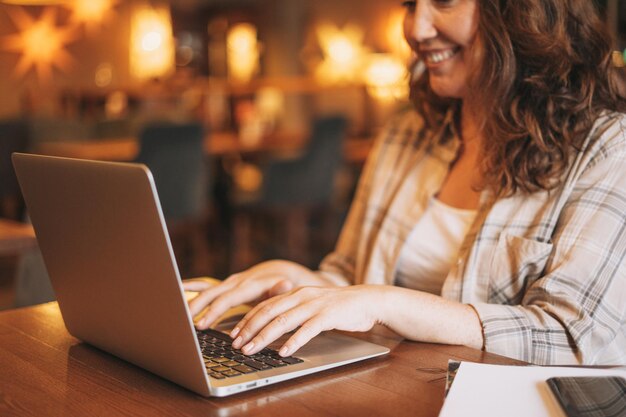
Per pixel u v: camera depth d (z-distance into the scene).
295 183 5.28
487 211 1.47
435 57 1.55
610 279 1.28
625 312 1.29
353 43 9.36
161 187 4.59
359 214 1.81
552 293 1.28
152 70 9.28
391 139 1.81
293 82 6.14
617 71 1.48
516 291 1.40
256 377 0.97
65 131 5.63
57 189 1.05
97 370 1.06
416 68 1.74
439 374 1.03
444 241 1.60
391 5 8.88
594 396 0.85
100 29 8.94
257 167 6.11
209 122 5.98
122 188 0.91
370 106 6.50
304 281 1.52
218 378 0.97
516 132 1.41
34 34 8.53
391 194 1.74
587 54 1.45
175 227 5.18
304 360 1.05
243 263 5.55
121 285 0.99
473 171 1.60
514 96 1.44
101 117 6.12
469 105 1.60
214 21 9.66
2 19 8.34
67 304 1.16
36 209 1.13
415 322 1.18
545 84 1.41
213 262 5.57
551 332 1.23
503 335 1.20
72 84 8.81
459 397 0.88
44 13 8.58
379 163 1.80
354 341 1.16
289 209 5.47
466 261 1.45
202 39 9.65
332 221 6.23
